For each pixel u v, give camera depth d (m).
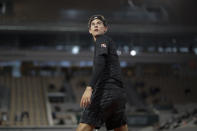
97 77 5.89
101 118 6.10
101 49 6.03
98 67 5.92
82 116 6.14
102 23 6.41
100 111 6.07
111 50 6.23
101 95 6.07
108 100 6.04
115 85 6.14
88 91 5.85
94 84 5.88
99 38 6.25
